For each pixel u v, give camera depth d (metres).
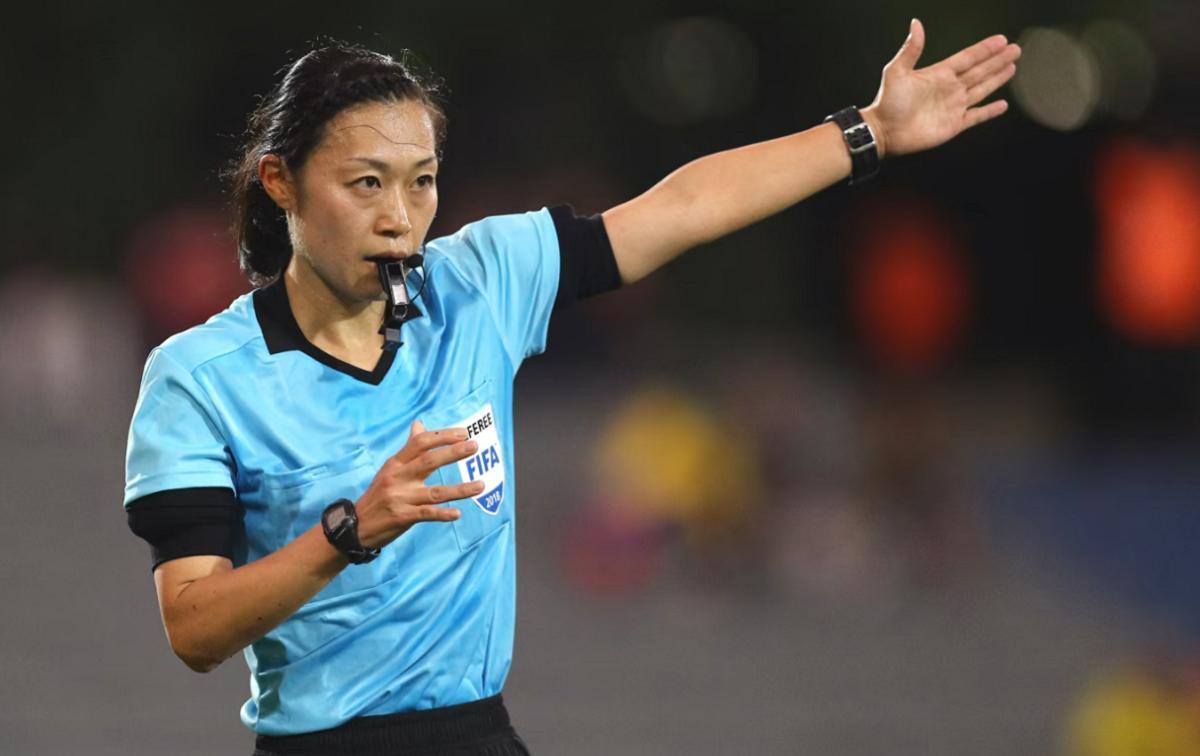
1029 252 84.50
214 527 11.52
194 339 11.77
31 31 88.25
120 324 85.38
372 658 11.84
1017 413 79.75
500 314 12.77
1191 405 77.31
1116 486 62.62
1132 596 43.31
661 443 48.62
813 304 94.38
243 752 29.83
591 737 30.70
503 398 12.60
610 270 13.45
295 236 11.78
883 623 42.56
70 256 90.75
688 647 39.75
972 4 78.81
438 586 11.93
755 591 47.72
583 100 89.38
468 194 88.25
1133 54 77.19
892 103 14.09
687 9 87.12
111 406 83.69
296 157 11.52
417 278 12.53
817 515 49.88
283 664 11.84
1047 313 84.12
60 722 31.88
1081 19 77.25
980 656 37.62
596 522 47.91
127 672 36.31
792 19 87.00
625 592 46.97
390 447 11.91
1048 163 84.19
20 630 40.59
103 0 87.69
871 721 31.80
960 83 14.33
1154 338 76.44
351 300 11.88
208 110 89.38
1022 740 30.06
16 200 90.44
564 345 93.94
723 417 50.53
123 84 88.56
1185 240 73.69
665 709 33.06
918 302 82.00
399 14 84.25
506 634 12.41
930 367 79.12
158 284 82.94
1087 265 83.56
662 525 48.44
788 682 35.56
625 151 91.88
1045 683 34.53
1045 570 48.03
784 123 91.31
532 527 55.09
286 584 10.86
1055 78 79.75
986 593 45.44
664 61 90.88
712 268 94.94
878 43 82.00
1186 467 66.62
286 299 12.02
